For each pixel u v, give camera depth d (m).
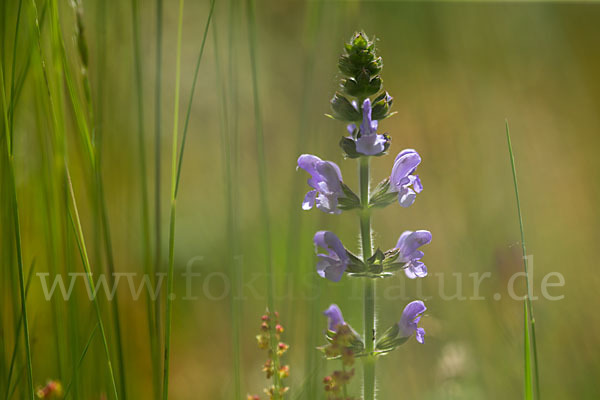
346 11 9.24
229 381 7.67
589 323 8.23
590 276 8.91
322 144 9.45
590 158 11.47
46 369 6.13
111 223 7.86
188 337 8.49
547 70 14.15
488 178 10.92
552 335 8.16
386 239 9.87
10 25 6.20
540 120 12.62
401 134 12.12
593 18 14.78
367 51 5.00
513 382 7.66
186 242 9.76
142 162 5.96
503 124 12.36
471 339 8.06
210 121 12.64
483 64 14.37
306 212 8.38
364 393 4.97
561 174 11.16
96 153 5.59
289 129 12.10
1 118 5.70
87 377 5.79
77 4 5.20
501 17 14.97
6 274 5.89
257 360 8.11
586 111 12.94
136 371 7.66
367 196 5.07
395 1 14.49
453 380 7.14
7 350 5.91
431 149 11.68
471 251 9.08
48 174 5.82
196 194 11.06
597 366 7.78
